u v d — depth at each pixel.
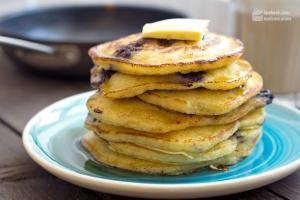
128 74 0.40
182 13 0.75
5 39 0.65
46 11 0.80
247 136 0.43
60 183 0.42
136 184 0.36
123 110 0.41
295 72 0.63
